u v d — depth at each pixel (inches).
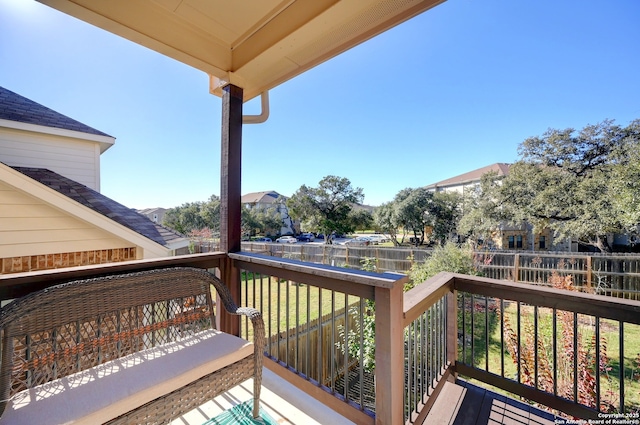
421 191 752.3
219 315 89.6
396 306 53.1
